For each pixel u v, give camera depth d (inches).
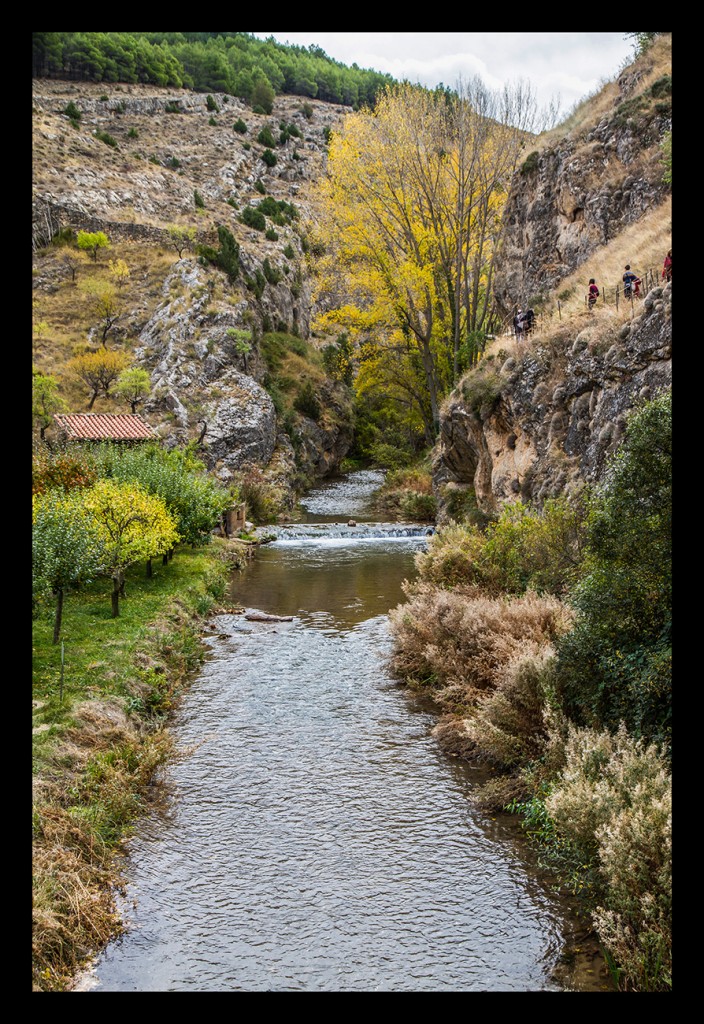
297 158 4020.7
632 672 322.7
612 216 1007.6
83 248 2268.7
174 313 1943.9
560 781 321.4
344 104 5054.1
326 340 2942.9
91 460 891.4
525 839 331.3
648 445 340.5
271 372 2245.3
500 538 599.5
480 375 933.8
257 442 1770.4
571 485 631.8
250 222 2955.2
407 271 1475.1
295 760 414.6
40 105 3449.8
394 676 557.9
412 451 2068.2
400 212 1531.7
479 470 938.1
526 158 1282.0
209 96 4069.9
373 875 304.7
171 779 390.9
